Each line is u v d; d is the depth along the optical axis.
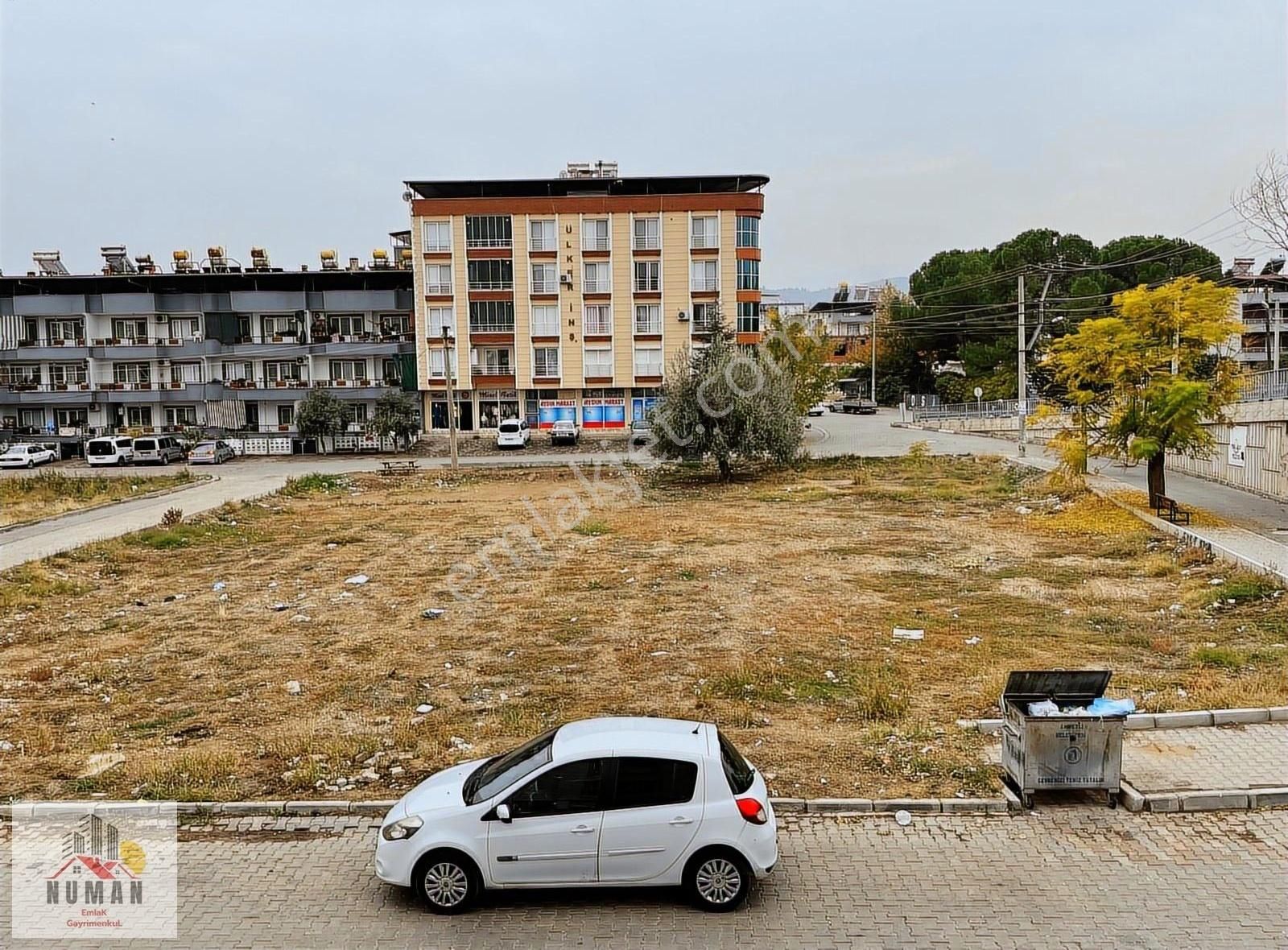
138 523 29.30
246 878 8.23
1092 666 14.01
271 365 61.81
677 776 7.69
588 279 57.97
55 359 60.50
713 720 11.92
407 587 20.67
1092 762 9.29
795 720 11.96
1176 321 24.78
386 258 64.62
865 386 80.94
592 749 7.83
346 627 17.19
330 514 33.34
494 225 57.69
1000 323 67.31
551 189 59.62
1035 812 9.29
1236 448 30.75
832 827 9.05
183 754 11.10
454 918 7.53
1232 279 58.97
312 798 9.80
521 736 11.44
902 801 9.39
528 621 17.42
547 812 7.62
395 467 46.25
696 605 18.47
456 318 58.41
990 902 7.66
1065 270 60.91
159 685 13.95
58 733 11.94
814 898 7.75
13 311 60.34
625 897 7.82
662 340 57.94
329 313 61.81
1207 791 9.41
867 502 33.06
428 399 60.28
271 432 59.66
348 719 12.35
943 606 18.08
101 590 20.86
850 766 10.41
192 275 60.06
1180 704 11.75
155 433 57.81
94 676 14.36
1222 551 20.20
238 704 13.05
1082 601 18.23
